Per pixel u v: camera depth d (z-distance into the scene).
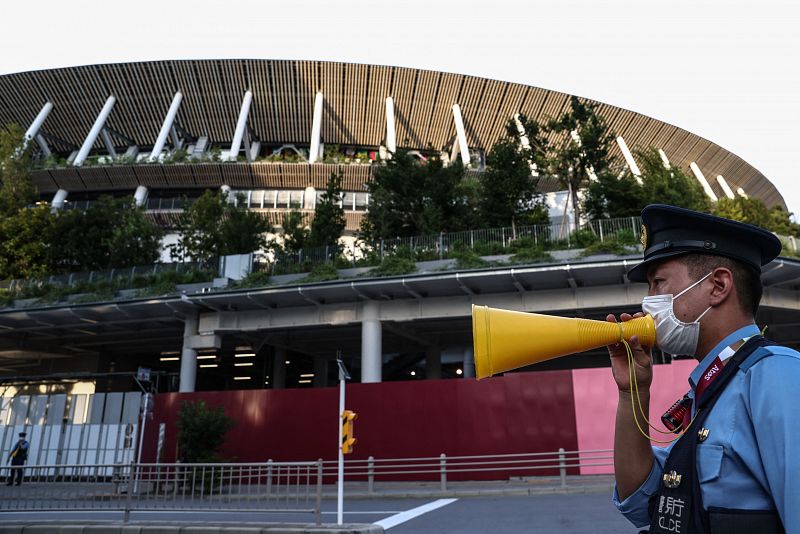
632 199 28.23
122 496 11.51
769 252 1.27
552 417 15.84
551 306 21.62
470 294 22.42
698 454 1.12
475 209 30.16
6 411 19.36
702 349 1.27
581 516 9.14
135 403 18.92
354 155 56.50
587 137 29.14
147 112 54.22
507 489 13.48
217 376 43.53
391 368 34.88
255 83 52.38
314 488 15.66
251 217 31.58
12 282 28.41
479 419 16.39
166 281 25.48
